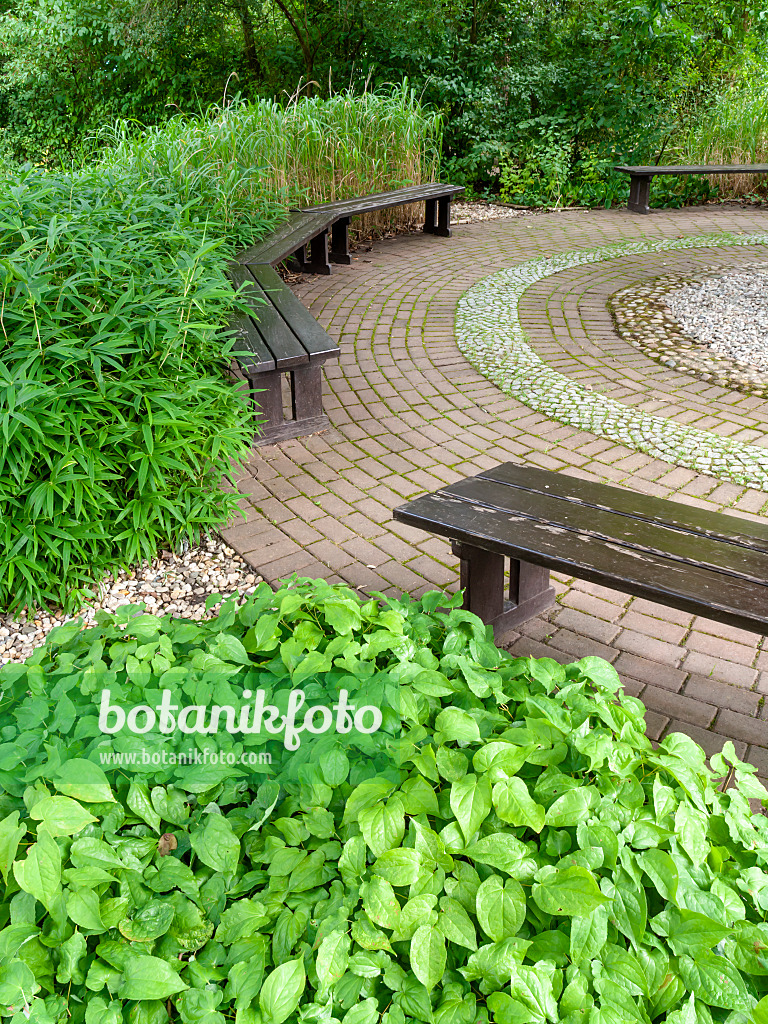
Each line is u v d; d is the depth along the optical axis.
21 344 3.23
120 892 1.56
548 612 3.05
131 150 7.12
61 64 14.54
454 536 2.45
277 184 7.81
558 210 10.73
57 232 3.74
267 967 1.48
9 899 1.58
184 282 3.78
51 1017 1.35
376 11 12.01
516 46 11.98
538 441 4.32
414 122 9.12
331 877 1.60
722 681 2.66
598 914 1.48
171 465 3.25
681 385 4.96
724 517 2.51
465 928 1.47
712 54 11.50
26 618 3.11
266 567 3.30
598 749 1.72
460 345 5.73
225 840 1.61
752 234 8.80
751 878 1.63
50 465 3.04
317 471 4.08
